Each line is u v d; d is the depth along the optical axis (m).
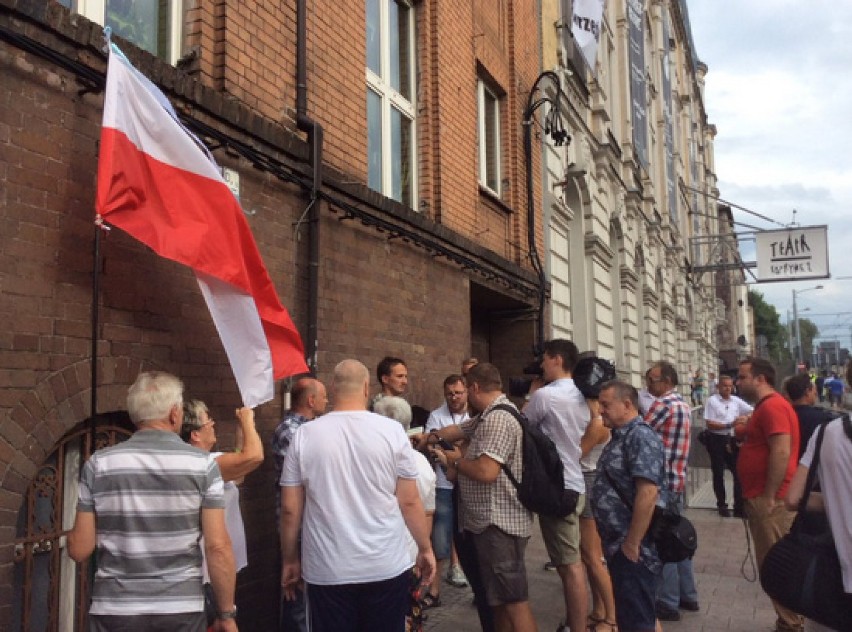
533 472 4.61
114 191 3.51
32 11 3.54
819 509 3.95
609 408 4.44
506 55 10.75
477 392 4.87
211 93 4.62
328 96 6.17
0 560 3.29
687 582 6.33
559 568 5.23
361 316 6.37
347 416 3.79
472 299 10.36
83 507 2.96
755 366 5.74
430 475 4.89
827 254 24.33
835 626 3.66
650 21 28.28
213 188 3.97
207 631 3.33
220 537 3.04
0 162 3.44
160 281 4.27
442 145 8.33
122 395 3.97
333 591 3.59
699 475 14.00
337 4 6.39
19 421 3.43
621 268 18.20
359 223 6.42
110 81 3.54
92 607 2.92
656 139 27.91
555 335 12.02
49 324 3.60
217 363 4.66
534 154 11.48
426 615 6.20
